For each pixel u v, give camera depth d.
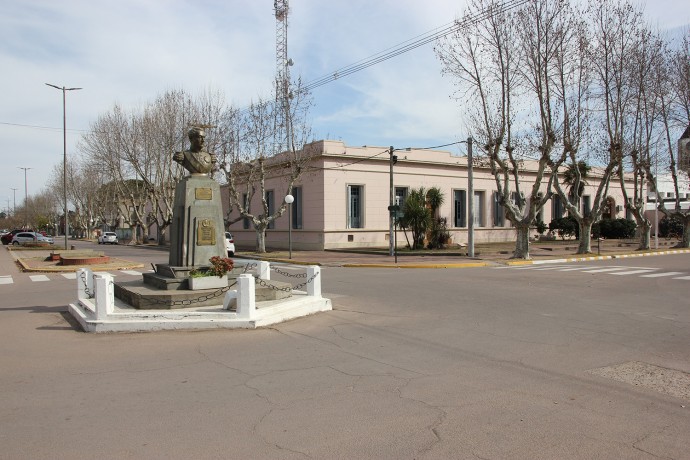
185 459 3.95
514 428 4.55
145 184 49.34
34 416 4.85
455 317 10.05
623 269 20.16
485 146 26.28
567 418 4.79
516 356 7.08
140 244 55.41
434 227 33.78
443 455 4.01
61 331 8.88
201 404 5.18
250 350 7.45
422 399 5.31
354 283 16.08
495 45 24.84
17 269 23.16
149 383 5.89
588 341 7.96
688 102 31.06
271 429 4.53
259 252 33.88
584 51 25.48
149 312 9.12
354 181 35.97
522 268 21.44
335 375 6.20
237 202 34.97
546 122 25.23
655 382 5.89
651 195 63.88
